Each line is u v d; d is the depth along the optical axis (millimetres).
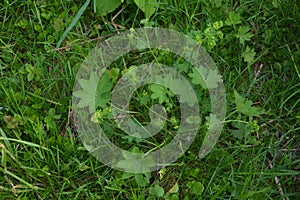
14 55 2201
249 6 2332
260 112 2064
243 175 1998
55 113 2113
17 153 2014
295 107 2154
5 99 2084
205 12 2275
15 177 1925
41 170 1961
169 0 2268
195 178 2000
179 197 1984
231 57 2223
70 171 1982
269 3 2326
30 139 2051
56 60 2203
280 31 2271
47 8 2289
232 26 2266
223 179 1977
